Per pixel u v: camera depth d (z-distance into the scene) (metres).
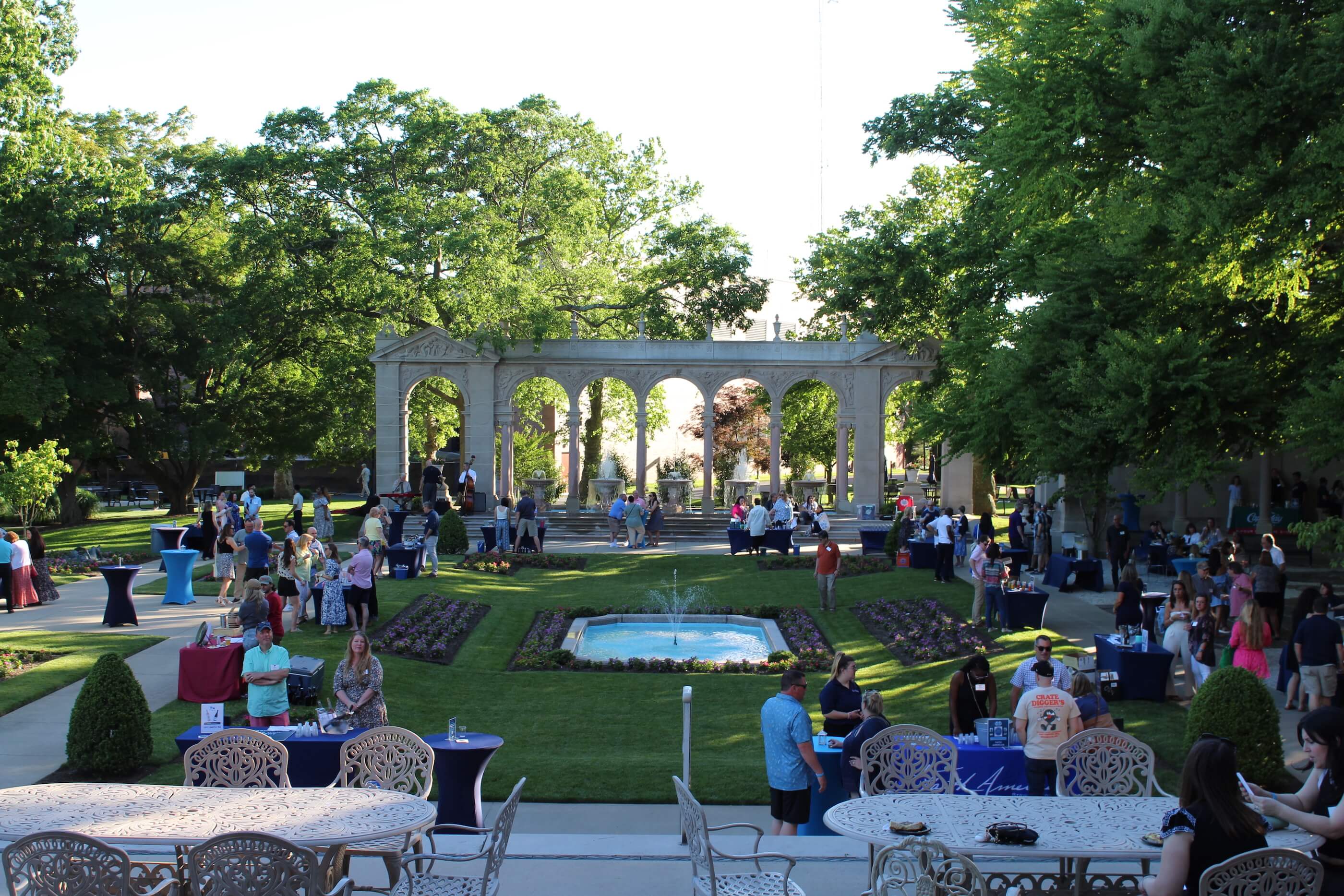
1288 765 14.31
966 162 35.12
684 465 62.41
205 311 47.97
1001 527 45.34
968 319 28.64
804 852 10.12
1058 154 20.84
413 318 46.59
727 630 27.11
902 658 22.44
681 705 19.30
